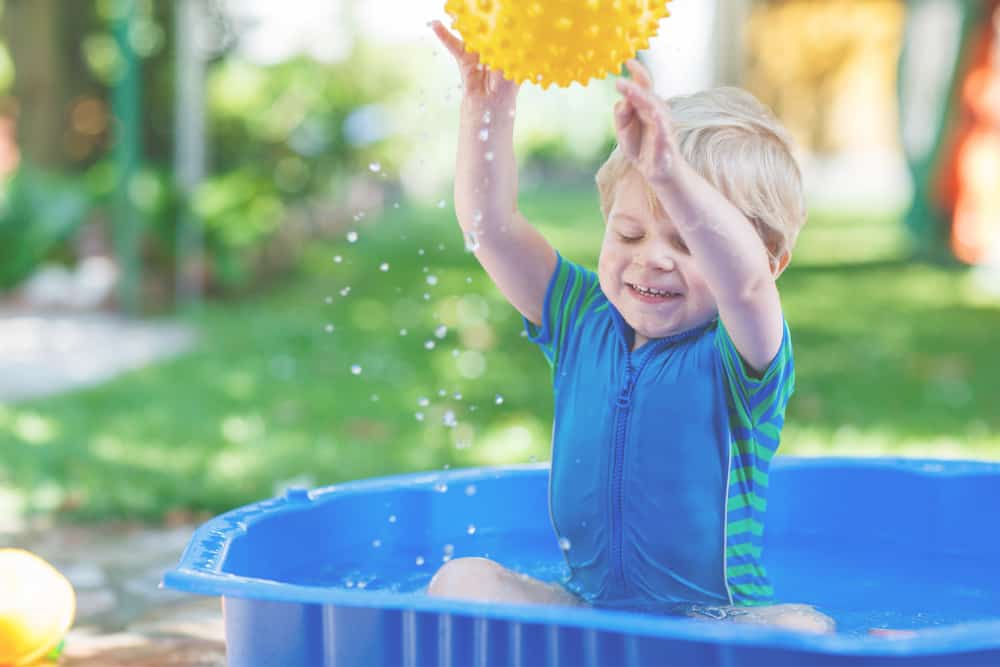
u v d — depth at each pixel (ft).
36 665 10.43
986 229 44.14
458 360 27.86
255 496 16.48
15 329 33.94
